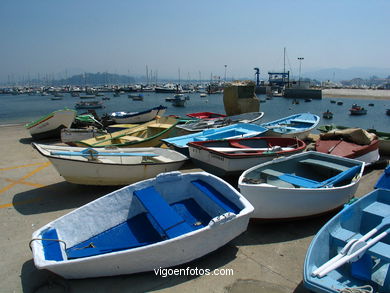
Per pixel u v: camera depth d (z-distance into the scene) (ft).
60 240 15.99
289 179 24.25
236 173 29.81
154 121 54.49
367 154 34.37
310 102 230.89
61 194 28.27
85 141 42.98
